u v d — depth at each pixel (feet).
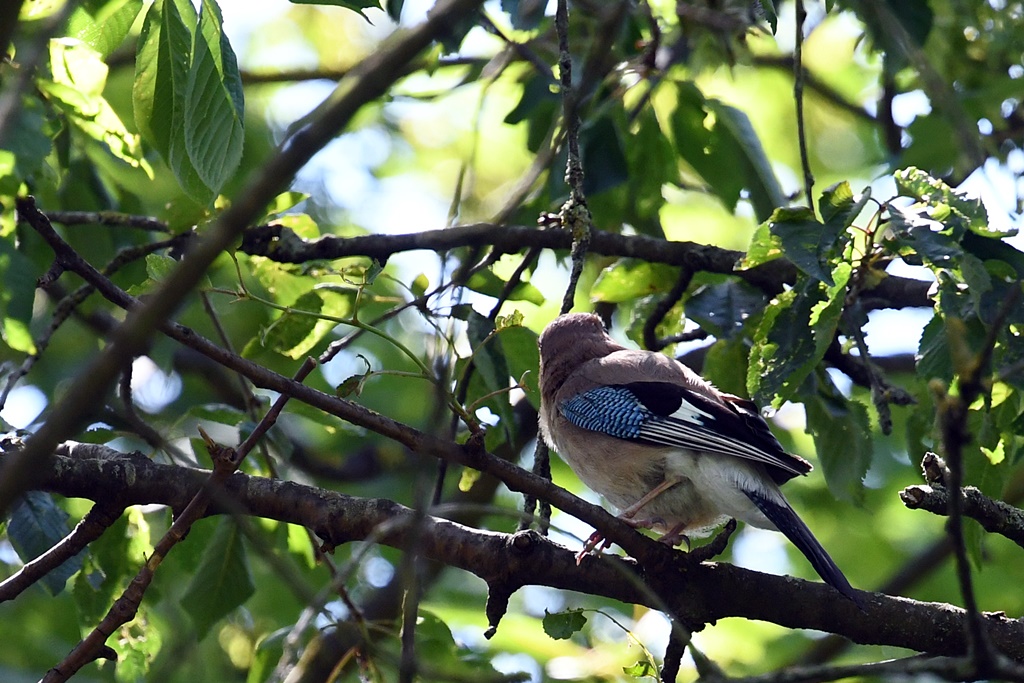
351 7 26.50
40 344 30.73
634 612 38.58
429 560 29.76
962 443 17.49
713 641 42.34
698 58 42.96
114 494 26.96
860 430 31.65
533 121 39.32
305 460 49.39
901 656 42.22
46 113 29.84
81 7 27.55
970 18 38.14
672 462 31.45
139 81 27.55
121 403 32.48
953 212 26.35
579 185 31.19
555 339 36.91
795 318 28.27
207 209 28.27
